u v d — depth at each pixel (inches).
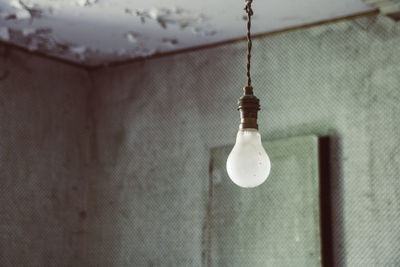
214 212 142.2
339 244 126.6
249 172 76.2
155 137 157.6
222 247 139.0
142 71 163.2
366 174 126.2
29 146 155.1
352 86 131.2
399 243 120.2
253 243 134.6
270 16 133.6
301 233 128.5
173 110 155.9
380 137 126.0
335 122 131.8
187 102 154.0
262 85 142.8
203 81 152.3
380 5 122.5
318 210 127.0
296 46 139.6
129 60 165.0
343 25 134.1
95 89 170.4
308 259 126.4
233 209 139.3
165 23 138.6
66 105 165.5
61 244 159.2
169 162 154.0
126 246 156.6
